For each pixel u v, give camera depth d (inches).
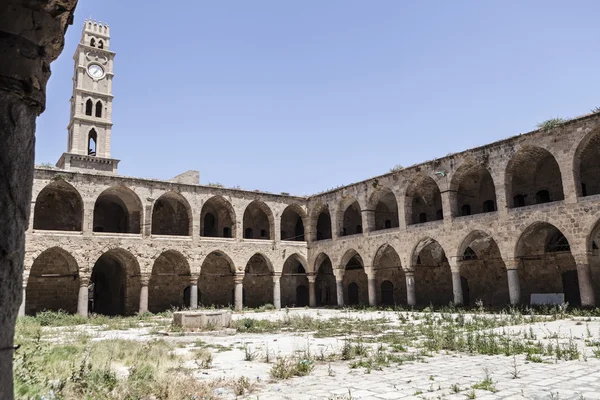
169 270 2080.5
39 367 469.7
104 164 2206.0
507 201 1472.7
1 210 155.3
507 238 1459.2
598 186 1520.7
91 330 1198.9
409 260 1756.9
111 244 1734.7
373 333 992.2
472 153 1578.5
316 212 2278.5
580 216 1291.8
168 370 543.8
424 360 615.2
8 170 158.9
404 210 1796.3
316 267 2225.6
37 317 1460.4
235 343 873.5
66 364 514.0
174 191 1909.4
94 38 2395.4
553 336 787.4
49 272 1823.3
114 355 635.5
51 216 1904.5
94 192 1726.1
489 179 1823.3
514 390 428.5
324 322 1259.8
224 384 475.5
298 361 612.7
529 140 1424.7
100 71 2367.1
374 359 629.9
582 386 438.3
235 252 2021.4
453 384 460.8
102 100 2335.1
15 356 450.3
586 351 644.7
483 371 525.0
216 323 1122.7
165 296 2048.5
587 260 1278.3
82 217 1691.7
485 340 736.3
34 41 170.4
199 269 1916.8
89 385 410.0
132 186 1814.7
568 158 1330.0
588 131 1289.4
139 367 524.4
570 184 1320.1
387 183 1876.2
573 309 1280.8
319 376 523.2
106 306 2107.5
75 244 1657.2
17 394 340.2
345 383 480.1
